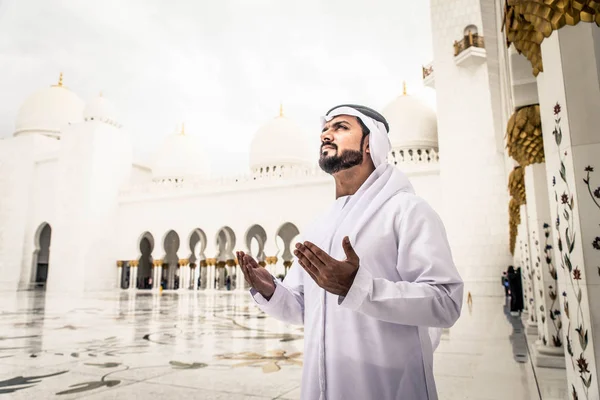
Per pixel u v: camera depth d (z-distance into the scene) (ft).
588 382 6.40
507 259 43.96
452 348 15.06
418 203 4.37
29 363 12.83
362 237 4.37
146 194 77.20
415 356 4.19
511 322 22.54
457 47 47.83
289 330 21.13
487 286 44.01
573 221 6.66
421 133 64.34
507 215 44.62
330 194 63.93
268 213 67.67
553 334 13.50
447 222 46.73
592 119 6.56
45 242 90.63
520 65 13.32
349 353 4.14
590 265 6.39
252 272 5.06
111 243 77.51
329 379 4.14
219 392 9.43
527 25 7.89
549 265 14.26
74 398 9.01
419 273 4.03
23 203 79.92
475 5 48.67
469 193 46.14
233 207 70.28
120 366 12.35
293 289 5.38
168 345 16.38
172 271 91.50
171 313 30.78
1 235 80.48
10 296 54.95
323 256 3.58
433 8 50.65
